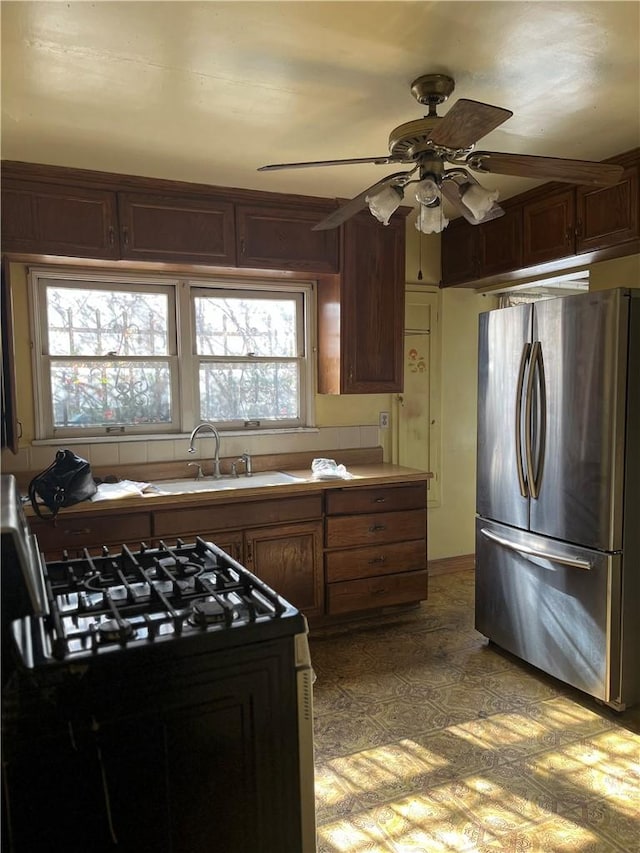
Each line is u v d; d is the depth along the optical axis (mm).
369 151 2811
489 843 1871
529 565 2895
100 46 1887
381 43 1902
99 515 2908
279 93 2223
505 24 1804
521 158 2010
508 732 2465
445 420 4457
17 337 3248
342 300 3641
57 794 1137
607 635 2529
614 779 2166
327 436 4027
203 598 1447
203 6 1684
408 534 3639
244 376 3826
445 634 3422
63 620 1348
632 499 2525
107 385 3492
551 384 2729
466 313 4480
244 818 1292
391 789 2123
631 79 2162
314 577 3414
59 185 2975
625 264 3338
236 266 3350
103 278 3395
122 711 1170
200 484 3439
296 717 1323
